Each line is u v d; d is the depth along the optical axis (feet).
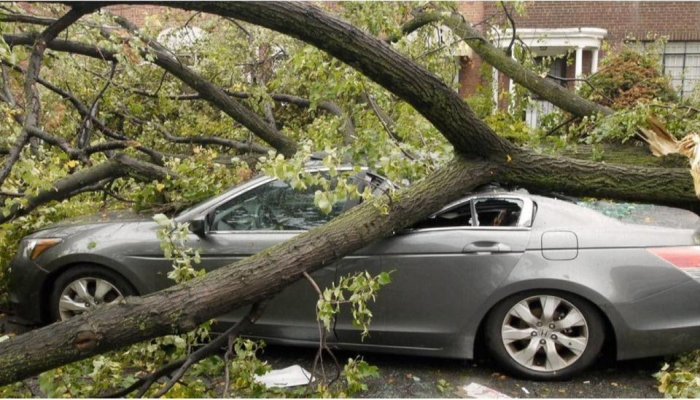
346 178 9.95
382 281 9.70
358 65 10.00
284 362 13.25
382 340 12.59
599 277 11.80
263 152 20.71
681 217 12.68
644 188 11.67
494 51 22.17
